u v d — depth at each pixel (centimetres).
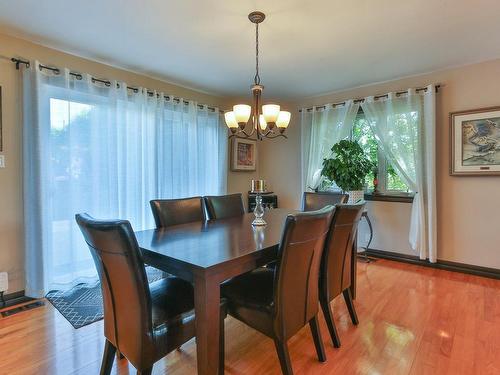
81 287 279
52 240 263
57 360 172
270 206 467
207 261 131
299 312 155
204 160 406
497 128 298
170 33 243
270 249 158
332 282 190
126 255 118
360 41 258
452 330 204
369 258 375
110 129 302
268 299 154
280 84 378
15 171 249
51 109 262
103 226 117
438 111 332
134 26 232
